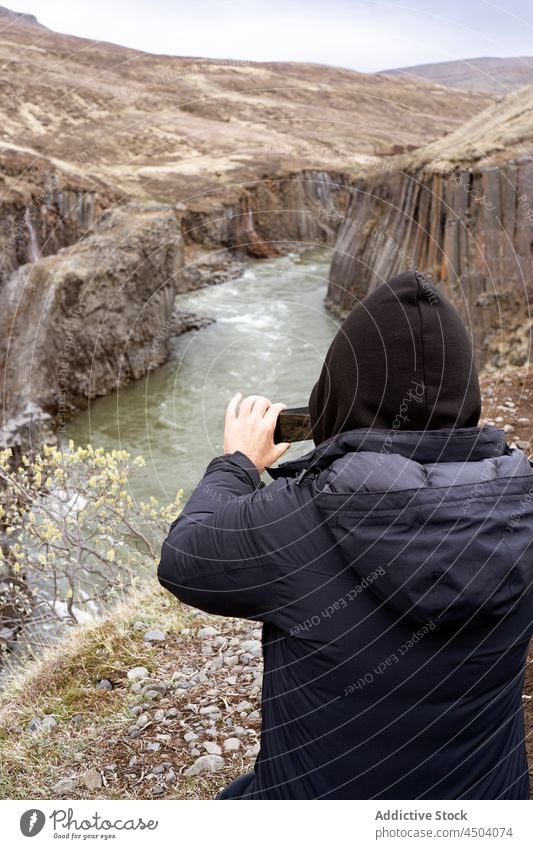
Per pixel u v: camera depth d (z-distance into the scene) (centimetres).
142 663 339
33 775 274
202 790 253
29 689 349
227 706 298
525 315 890
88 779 263
